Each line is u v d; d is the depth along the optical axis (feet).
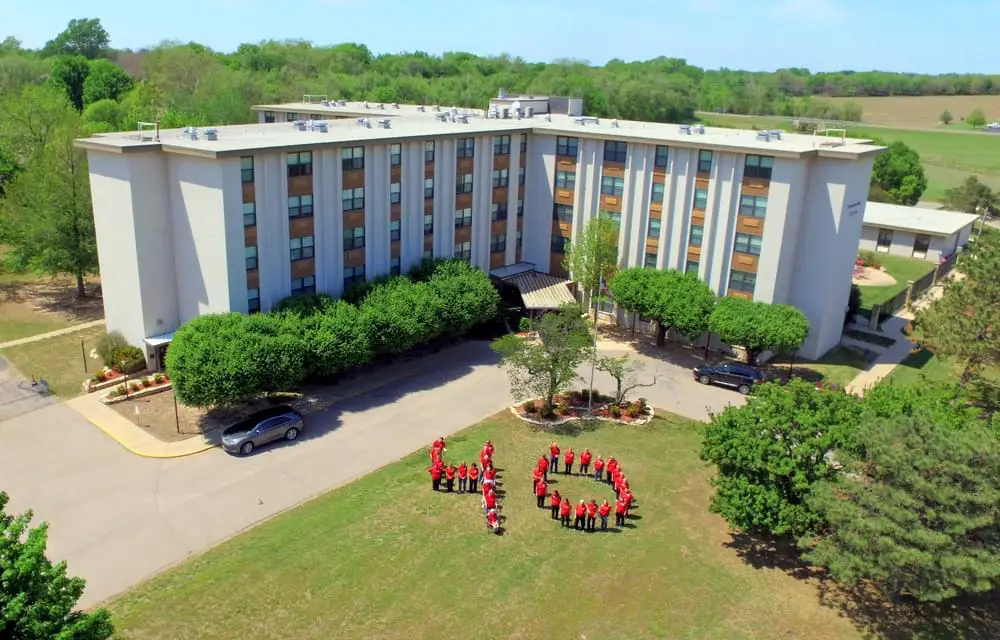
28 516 65.10
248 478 121.90
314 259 159.94
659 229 190.19
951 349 141.38
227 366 128.16
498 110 230.68
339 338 145.28
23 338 177.78
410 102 488.85
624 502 111.55
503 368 171.94
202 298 152.87
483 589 97.04
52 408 143.43
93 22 613.52
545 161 205.05
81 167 188.44
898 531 83.66
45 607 59.72
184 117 283.38
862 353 187.32
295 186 152.56
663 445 138.41
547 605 94.53
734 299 172.76
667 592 97.71
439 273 175.83
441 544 106.11
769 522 98.02
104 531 106.52
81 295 205.98
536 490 116.37
